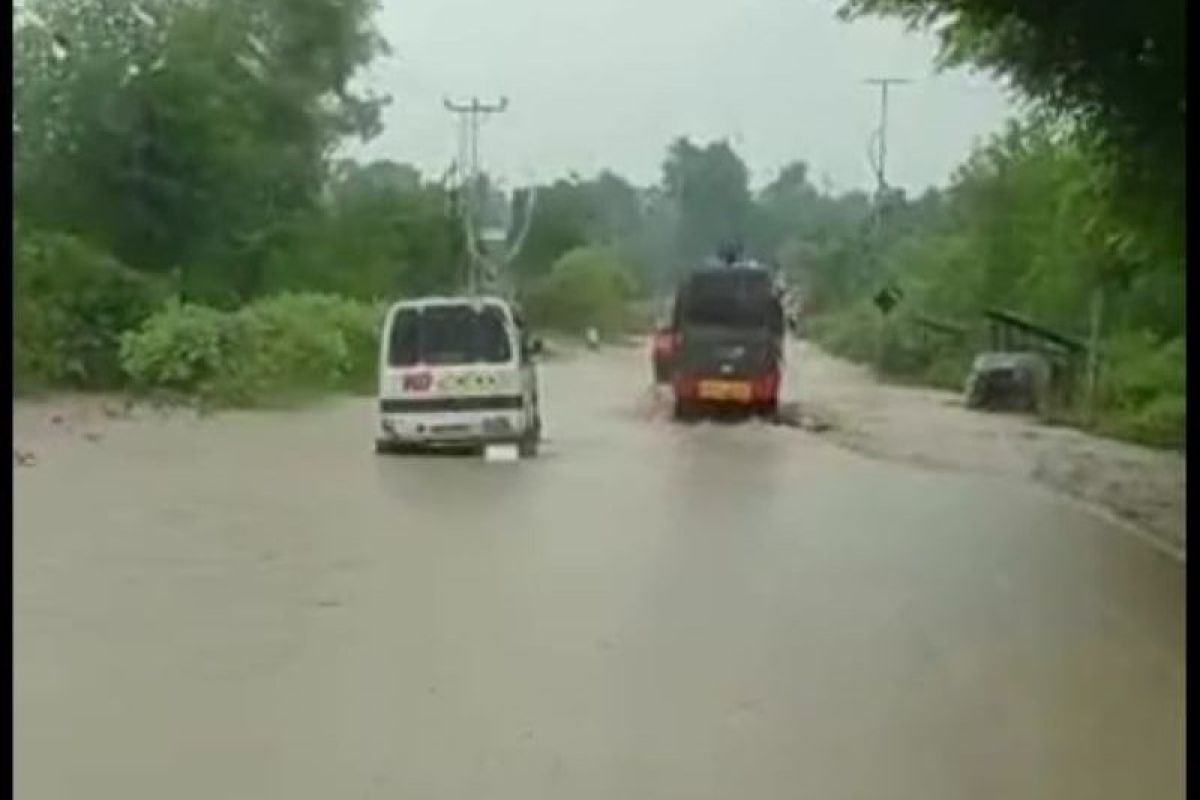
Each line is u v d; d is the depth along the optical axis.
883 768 14.55
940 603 22.39
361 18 92.12
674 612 21.36
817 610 21.70
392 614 21.06
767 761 14.72
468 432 42.50
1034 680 17.94
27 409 55.41
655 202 170.62
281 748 14.98
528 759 14.69
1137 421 52.19
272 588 22.94
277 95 85.81
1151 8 30.70
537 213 133.38
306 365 65.69
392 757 14.72
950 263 93.94
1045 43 33.53
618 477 37.84
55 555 25.80
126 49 75.56
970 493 36.25
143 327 63.94
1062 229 63.19
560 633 19.92
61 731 15.51
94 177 74.69
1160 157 34.97
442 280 105.75
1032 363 63.94
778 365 56.62
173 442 45.88
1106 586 23.97
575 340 121.94
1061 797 13.84
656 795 13.73
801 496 34.94
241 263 80.94
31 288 62.31
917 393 75.88
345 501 32.91
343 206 97.25
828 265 135.00
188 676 17.67
